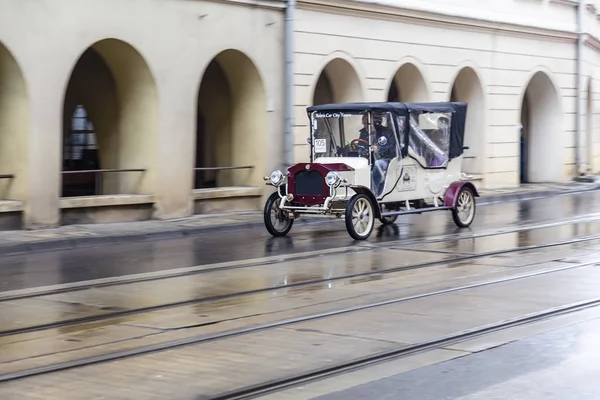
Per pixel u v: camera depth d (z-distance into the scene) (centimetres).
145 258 1605
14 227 1920
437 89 2959
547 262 1511
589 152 4075
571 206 2712
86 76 2314
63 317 1099
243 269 1459
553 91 3553
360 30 2650
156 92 2159
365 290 1261
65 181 2336
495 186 3253
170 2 2170
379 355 899
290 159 2447
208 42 2262
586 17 3781
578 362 866
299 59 2464
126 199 2112
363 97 2673
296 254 1638
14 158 1941
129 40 2092
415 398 759
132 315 1109
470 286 1281
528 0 3347
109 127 2284
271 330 1017
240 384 804
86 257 1623
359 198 1852
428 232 1994
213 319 1080
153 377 827
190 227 2039
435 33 2936
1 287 1300
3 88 1948
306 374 833
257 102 2422
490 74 3195
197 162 2603
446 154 2081
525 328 1021
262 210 2431
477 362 872
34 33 1916
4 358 904
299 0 2441
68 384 805
